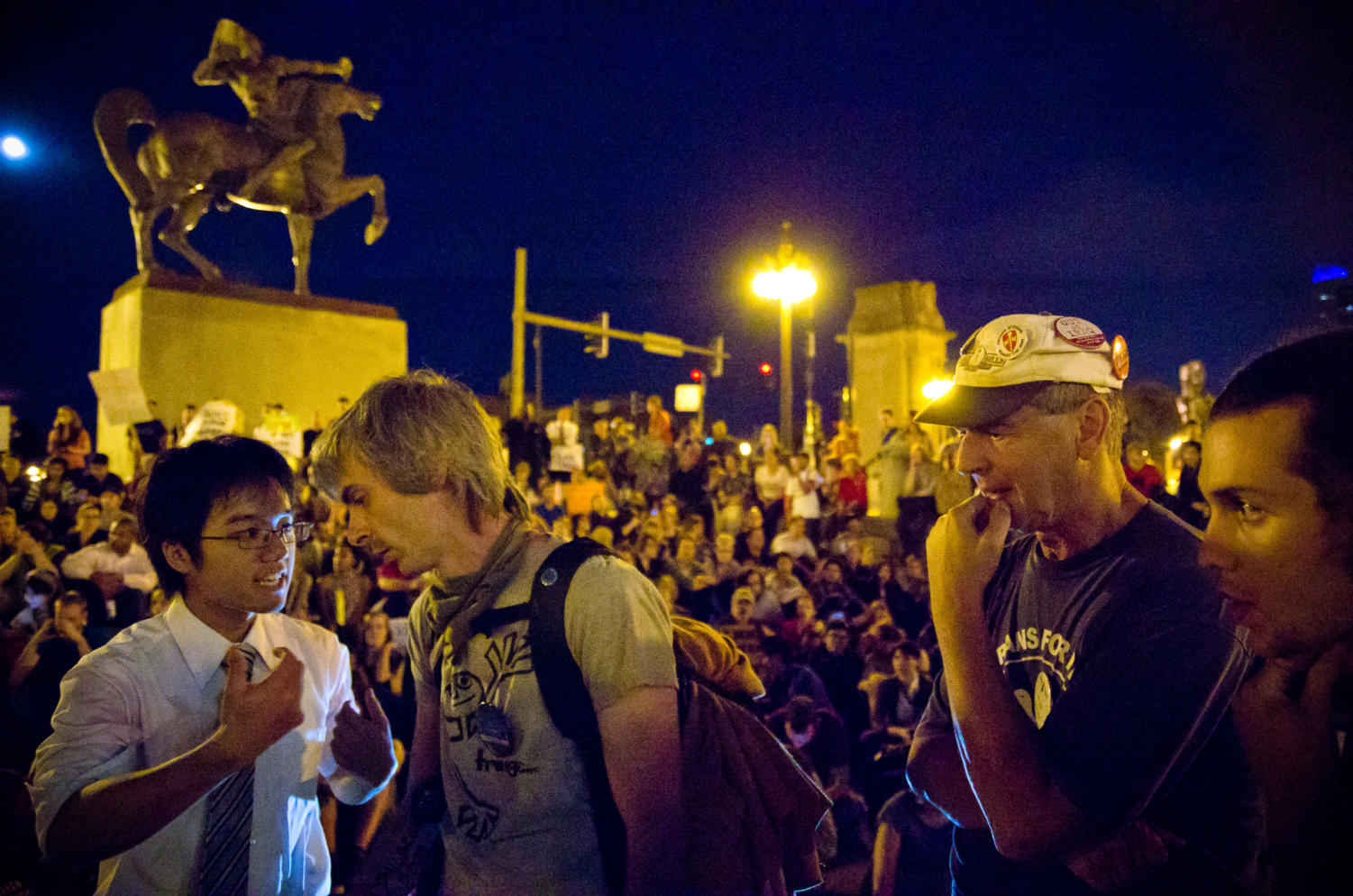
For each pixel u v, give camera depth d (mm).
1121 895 1180
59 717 1508
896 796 3561
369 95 12383
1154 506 1321
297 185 11922
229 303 11711
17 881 2559
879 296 14922
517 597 1376
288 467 1698
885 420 12273
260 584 1603
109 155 11086
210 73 11414
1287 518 662
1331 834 710
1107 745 1134
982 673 1212
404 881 1529
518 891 1310
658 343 18250
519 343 16016
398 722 4703
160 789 1336
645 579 1368
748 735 1421
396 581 1460
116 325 11688
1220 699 1144
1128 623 1205
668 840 1215
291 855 1686
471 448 1386
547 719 1320
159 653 1606
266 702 1394
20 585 5965
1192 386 9656
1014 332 1301
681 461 12008
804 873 1451
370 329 12945
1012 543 1543
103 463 9094
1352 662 697
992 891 1377
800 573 8805
